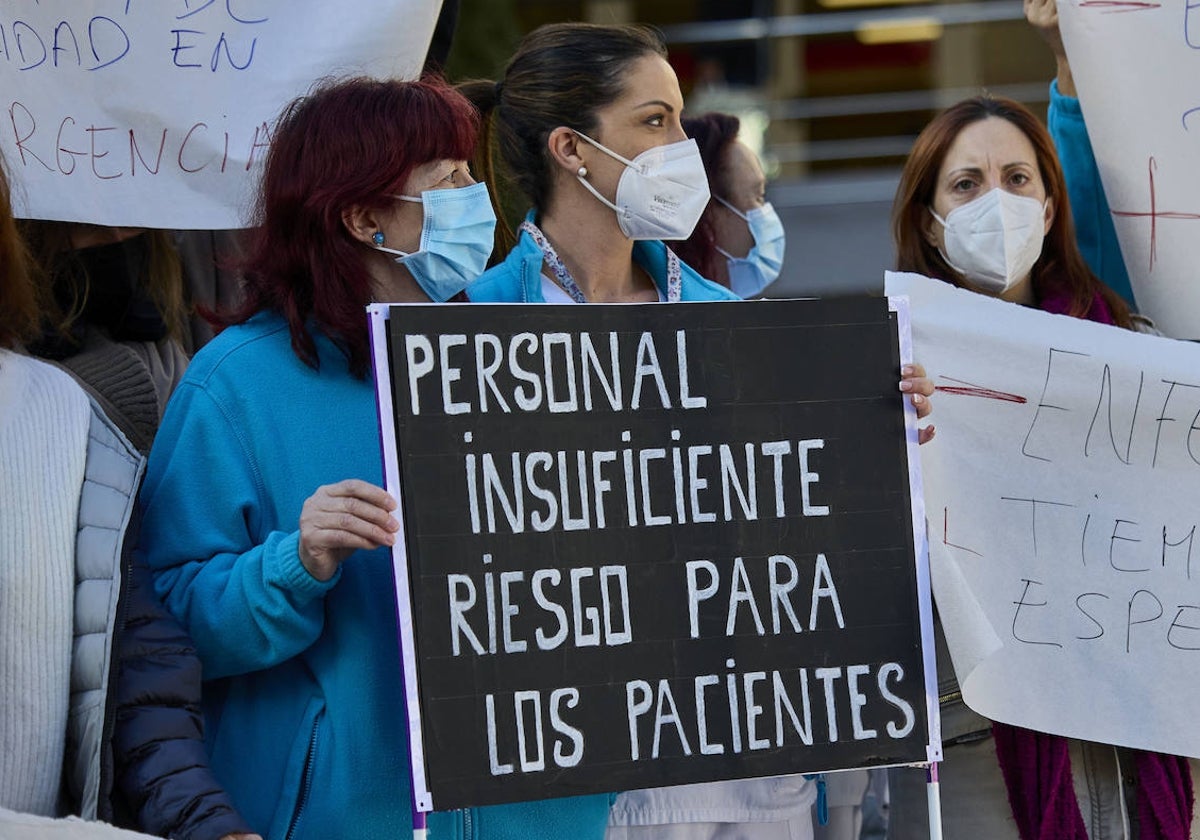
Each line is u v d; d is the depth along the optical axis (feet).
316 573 14.02
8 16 17.88
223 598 14.30
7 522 13.20
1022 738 17.62
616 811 17.11
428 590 14.08
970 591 17.11
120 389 17.60
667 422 14.93
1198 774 18.40
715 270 23.20
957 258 19.19
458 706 14.01
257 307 15.64
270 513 15.03
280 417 15.14
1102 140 20.90
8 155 17.80
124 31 18.12
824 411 15.30
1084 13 20.68
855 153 64.80
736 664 14.78
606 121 17.16
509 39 47.16
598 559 14.58
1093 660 17.98
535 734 14.19
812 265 63.16
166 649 13.97
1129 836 17.92
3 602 13.08
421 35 18.74
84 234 18.37
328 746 14.73
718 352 15.15
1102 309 19.66
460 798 13.91
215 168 18.24
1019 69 65.62
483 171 18.40
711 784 17.30
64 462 13.65
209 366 15.33
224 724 15.15
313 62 18.42
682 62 64.59
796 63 66.54
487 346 14.55
